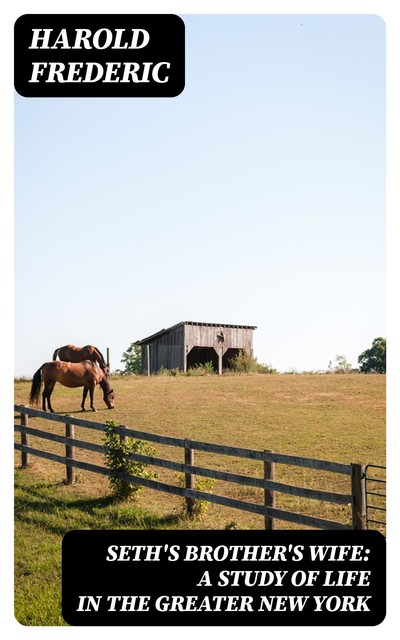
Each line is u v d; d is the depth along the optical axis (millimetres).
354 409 19594
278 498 11445
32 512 11477
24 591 8555
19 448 14961
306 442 15359
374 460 13477
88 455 15398
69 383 20234
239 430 17031
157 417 19203
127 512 10953
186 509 10531
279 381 26562
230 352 39344
